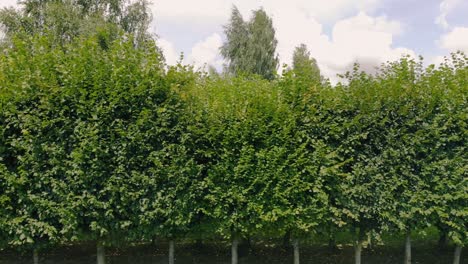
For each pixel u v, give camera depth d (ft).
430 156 22.39
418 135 22.29
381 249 30.53
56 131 20.43
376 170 22.30
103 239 22.22
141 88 20.84
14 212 20.97
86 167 20.54
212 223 22.50
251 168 21.58
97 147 20.13
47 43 22.04
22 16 67.15
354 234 24.06
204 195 22.12
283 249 30.35
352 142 22.18
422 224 23.08
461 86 23.00
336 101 22.53
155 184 21.07
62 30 66.28
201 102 22.00
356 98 22.66
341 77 23.17
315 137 22.21
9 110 20.31
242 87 23.18
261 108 21.91
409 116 22.57
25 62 21.02
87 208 20.68
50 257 28.25
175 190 21.24
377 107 22.44
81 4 75.20
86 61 20.98
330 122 22.50
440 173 22.52
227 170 21.72
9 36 63.46
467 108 22.61
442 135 22.53
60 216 20.84
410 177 22.52
